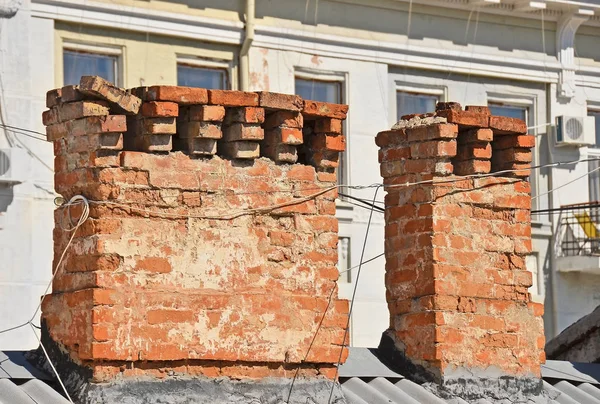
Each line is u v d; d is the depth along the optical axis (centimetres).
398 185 1074
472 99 2781
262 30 2495
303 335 977
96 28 2328
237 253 960
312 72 2569
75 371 924
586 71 2928
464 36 2766
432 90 2728
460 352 1070
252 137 969
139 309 916
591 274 2905
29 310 2247
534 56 2866
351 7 2625
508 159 1127
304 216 992
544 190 2883
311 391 980
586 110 2938
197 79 2430
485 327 1086
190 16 2402
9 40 2255
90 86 924
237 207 966
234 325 948
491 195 1104
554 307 2866
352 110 2608
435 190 1077
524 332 1108
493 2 2731
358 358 1091
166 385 923
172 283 932
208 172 959
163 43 2389
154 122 938
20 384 936
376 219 2609
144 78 2362
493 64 2797
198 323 935
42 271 2267
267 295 964
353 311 2541
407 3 2688
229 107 968
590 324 1351
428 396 1052
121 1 2344
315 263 991
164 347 920
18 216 2247
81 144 937
